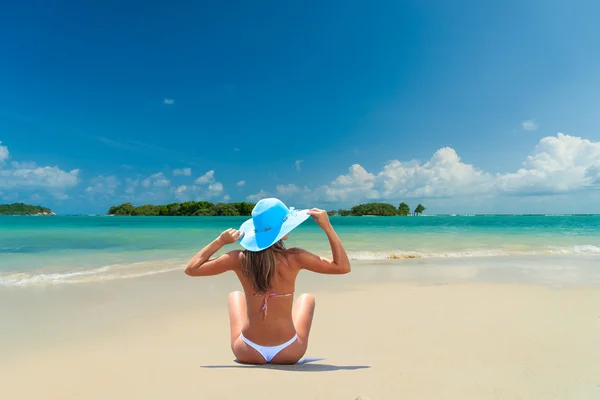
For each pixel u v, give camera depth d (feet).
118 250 42.78
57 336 13.58
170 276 27.07
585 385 7.68
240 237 9.35
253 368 8.90
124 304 18.81
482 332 12.90
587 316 15.30
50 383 8.34
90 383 8.24
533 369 8.77
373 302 18.61
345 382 7.77
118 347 12.22
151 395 7.26
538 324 13.96
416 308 17.21
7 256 37.29
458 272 28.86
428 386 7.55
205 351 11.70
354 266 32.12
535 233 74.84
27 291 21.83
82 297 20.34
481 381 7.89
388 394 7.06
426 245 50.65
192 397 6.97
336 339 12.49
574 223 130.31
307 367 9.07
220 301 19.51
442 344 11.53
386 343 11.89
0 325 15.06
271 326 9.29
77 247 45.65
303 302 10.56
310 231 80.89
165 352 11.59
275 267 9.09
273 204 9.32
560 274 27.91
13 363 10.36
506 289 21.99
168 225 116.26
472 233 74.33
